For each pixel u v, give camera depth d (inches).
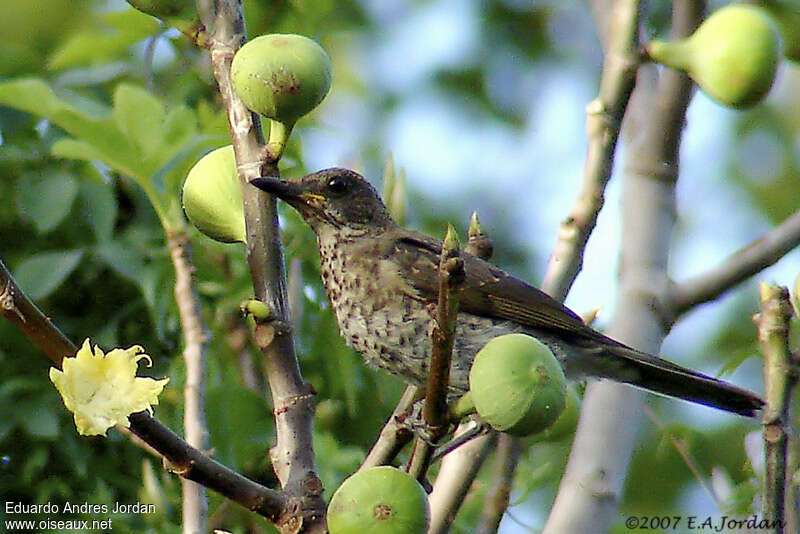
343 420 436.1
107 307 426.9
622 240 324.2
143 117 337.7
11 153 427.5
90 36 440.5
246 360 423.5
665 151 323.6
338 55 658.2
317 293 433.1
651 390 370.3
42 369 412.8
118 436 409.4
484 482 428.1
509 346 221.3
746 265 316.2
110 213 420.8
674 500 474.9
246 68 250.8
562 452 439.8
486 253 332.2
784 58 307.0
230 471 224.5
